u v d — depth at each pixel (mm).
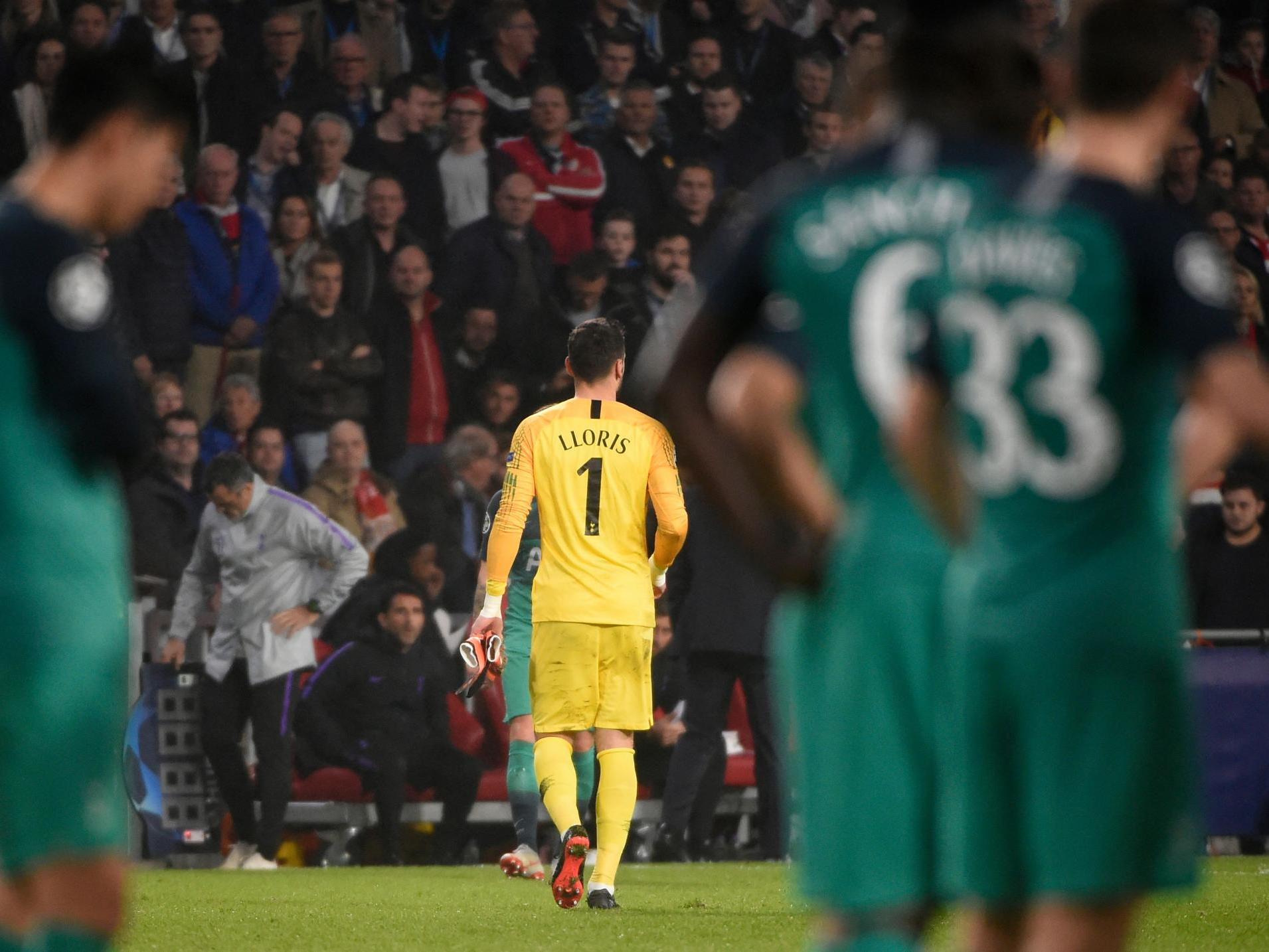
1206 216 58344
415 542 42406
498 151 52219
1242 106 64188
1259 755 40156
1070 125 8453
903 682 8375
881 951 8328
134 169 9422
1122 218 7953
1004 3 8531
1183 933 20172
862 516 8523
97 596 9031
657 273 51031
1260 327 57031
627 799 24719
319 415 46844
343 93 52594
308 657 37156
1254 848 41656
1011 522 8125
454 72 55781
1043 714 8008
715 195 54250
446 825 38844
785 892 28484
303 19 54281
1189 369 7934
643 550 24438
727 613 36594
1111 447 8016
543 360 50469
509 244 50594
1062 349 7918
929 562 8383
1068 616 7996
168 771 37844
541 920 22656
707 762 37219
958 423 8156
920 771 8391
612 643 23984
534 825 29422
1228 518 45406
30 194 9352
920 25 8516
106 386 9070
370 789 38438
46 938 9016
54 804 8828
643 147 55406
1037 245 7953
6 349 8891
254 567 37031
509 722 29641
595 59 57406
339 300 47969
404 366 48156
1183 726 8156
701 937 20188
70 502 9031
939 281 8117
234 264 47688
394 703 38344
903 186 8258
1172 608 8188
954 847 8281
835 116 58344
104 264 45500
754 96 59688
